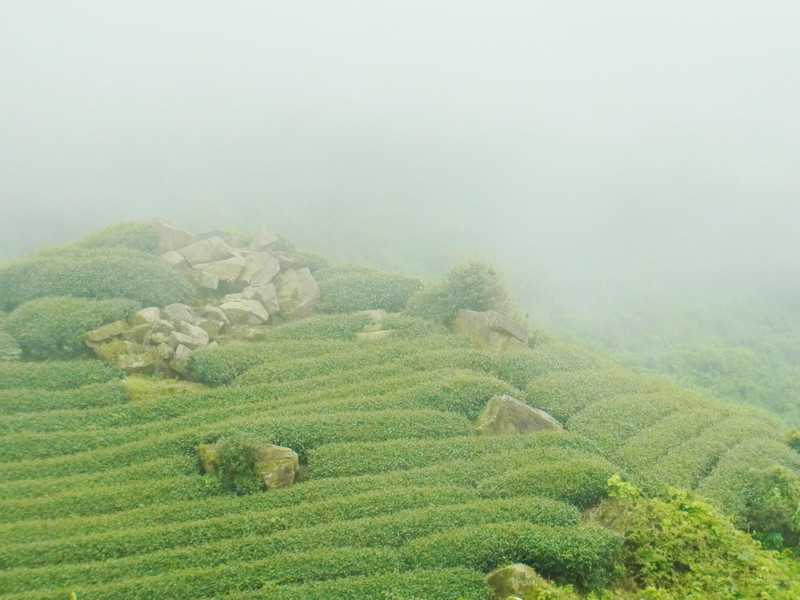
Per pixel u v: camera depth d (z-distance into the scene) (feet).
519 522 45.32
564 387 70.18
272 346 74.59
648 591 38.37
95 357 68.74
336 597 37.55
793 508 50.62
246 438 51.62
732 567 41.06
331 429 57.41
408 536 44.14
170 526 43.55
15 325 69.26
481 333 80.07
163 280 81.25
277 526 44.60
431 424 60.13
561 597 37.47
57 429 55.47
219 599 37.04
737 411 73.51
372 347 76.28
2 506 44.24
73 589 36.81
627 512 47.24
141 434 55.62
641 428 64.54
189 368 67.87
